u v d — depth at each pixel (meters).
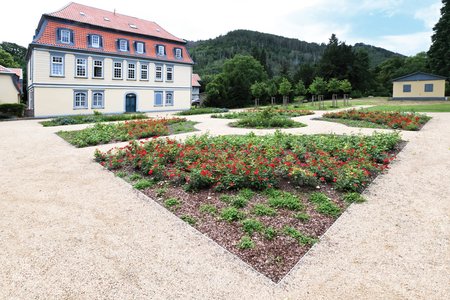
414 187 6.12
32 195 6.06
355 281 3.39
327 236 4.34
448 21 41.84
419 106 27.86
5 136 13.73
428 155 8.37
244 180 5.98
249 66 56.94
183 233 4.47
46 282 3.37
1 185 6.68
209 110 28.70
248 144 8.77
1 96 31.67
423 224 4.65
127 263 3.74
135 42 32.59
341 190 5.92
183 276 3.49
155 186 6.43
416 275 3.48
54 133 14.62
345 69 57.31
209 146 8.80
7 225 4.74
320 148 8.41
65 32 27.94
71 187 6.54
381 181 6.48
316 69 59.34
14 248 4.07
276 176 6.28
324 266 3.67
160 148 8.09
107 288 3.28
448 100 37.94
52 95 27.33
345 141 9.22
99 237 4.37
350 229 4.53
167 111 35.91
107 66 30.56
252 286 3.33
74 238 4.34
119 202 5.68
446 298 3.11
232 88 47.47
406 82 40.81
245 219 4.77
